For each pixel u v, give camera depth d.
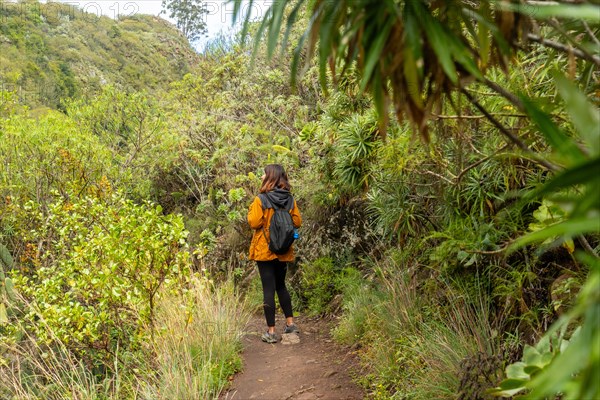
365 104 5.46
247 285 8.63
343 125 5.56
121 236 4.93
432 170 4.05
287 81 10.02
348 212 7.13
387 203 4.88
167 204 12.14
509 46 1.56
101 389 4.71
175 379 3.96
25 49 37.75
